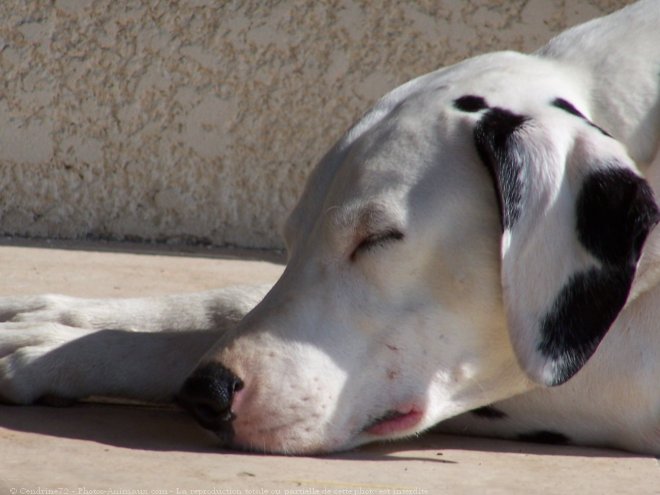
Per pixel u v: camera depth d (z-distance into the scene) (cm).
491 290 541
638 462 552
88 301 688
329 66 1291
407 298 539
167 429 570
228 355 525
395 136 553
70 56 1288
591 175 518
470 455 553
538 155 519
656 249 546
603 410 573
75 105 1291
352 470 504
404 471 508
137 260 1159
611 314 516
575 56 601
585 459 554
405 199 536
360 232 538
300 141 1299
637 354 563
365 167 547
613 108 574
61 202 1299
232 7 1287
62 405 606
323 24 1288
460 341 547
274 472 489
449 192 537
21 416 577
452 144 544
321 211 557
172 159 1298
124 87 1291
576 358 518
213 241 1305
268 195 1302
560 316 518
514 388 568
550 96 561
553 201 517
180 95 1292
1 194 1297
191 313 671
